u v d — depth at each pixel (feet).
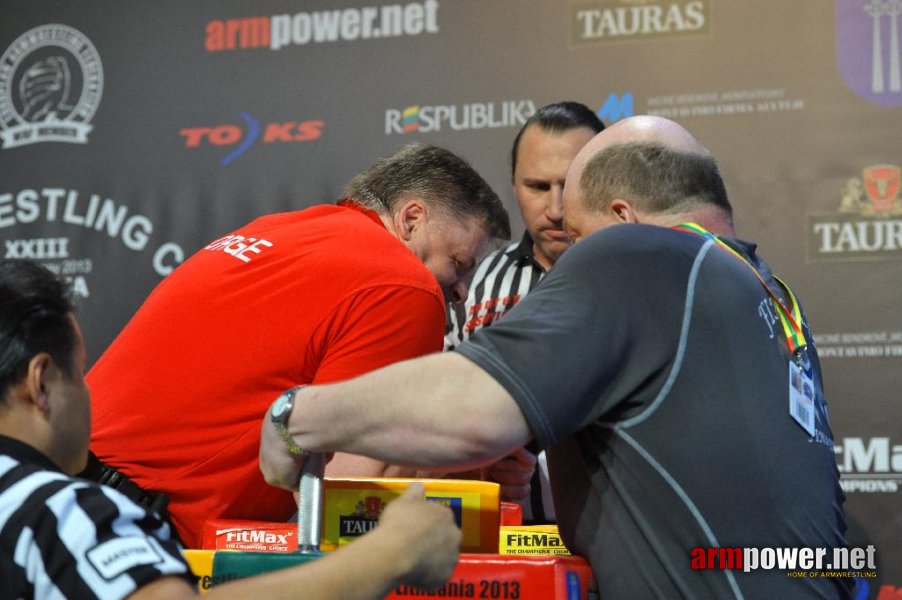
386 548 3.98
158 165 13.09
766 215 11.51
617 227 5.10
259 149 12.88
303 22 12.89
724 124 11.73
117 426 6.59
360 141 12.62
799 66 11.63
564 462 5.18
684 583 4.68
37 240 13.23
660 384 4.80
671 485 4.75
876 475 10.99
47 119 13.38
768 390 4.91
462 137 12.36
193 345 6.62
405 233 7.46
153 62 13.25
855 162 11.41
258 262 6.79
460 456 4.57
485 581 4.54
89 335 13.00
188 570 3.90
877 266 11.25
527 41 12.31
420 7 12.59
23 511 3.85
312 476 4.94
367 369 6.42
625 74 12.03
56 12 13.52
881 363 11.13
